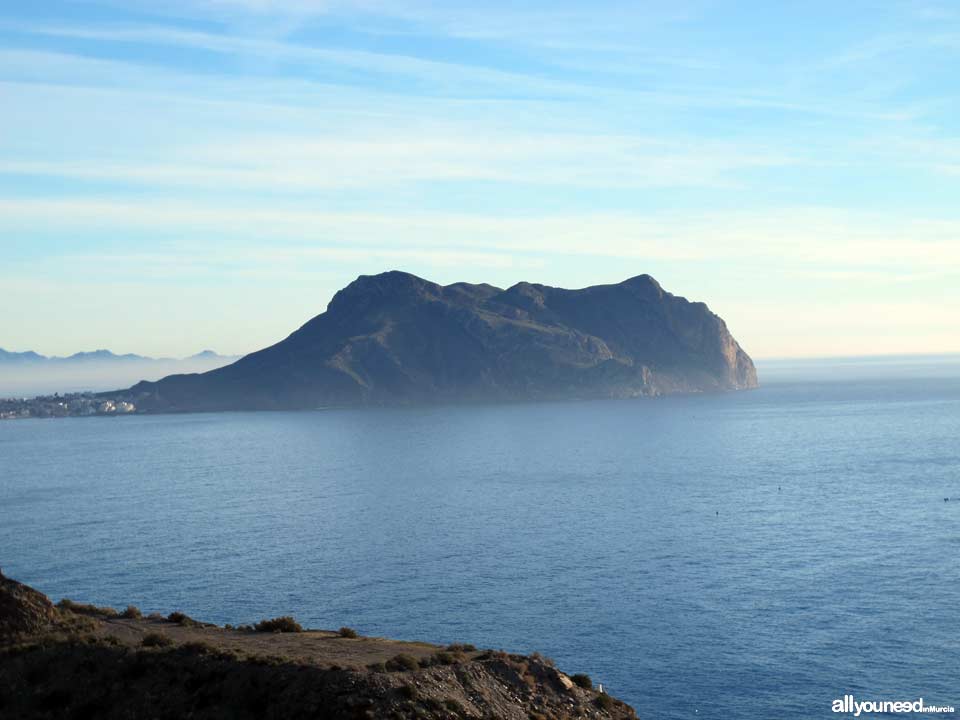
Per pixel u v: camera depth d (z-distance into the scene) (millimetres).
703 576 130375
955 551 142750
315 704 39688
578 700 46125
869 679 86250
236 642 50781
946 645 95125
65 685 43719
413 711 39562
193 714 40500
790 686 84812
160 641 47469
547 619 108562
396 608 115062
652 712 79375
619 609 112562
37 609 52188
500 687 44719
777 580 126375
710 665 90938
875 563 135625
